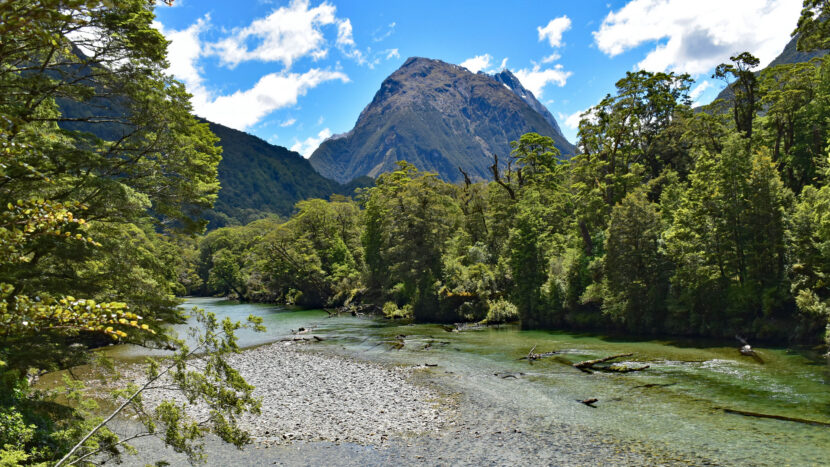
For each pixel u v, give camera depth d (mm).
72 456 10930
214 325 10969
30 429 10891
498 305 52406
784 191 36344
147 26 18094
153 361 10852
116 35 17266
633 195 42625
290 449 18031
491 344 38781
